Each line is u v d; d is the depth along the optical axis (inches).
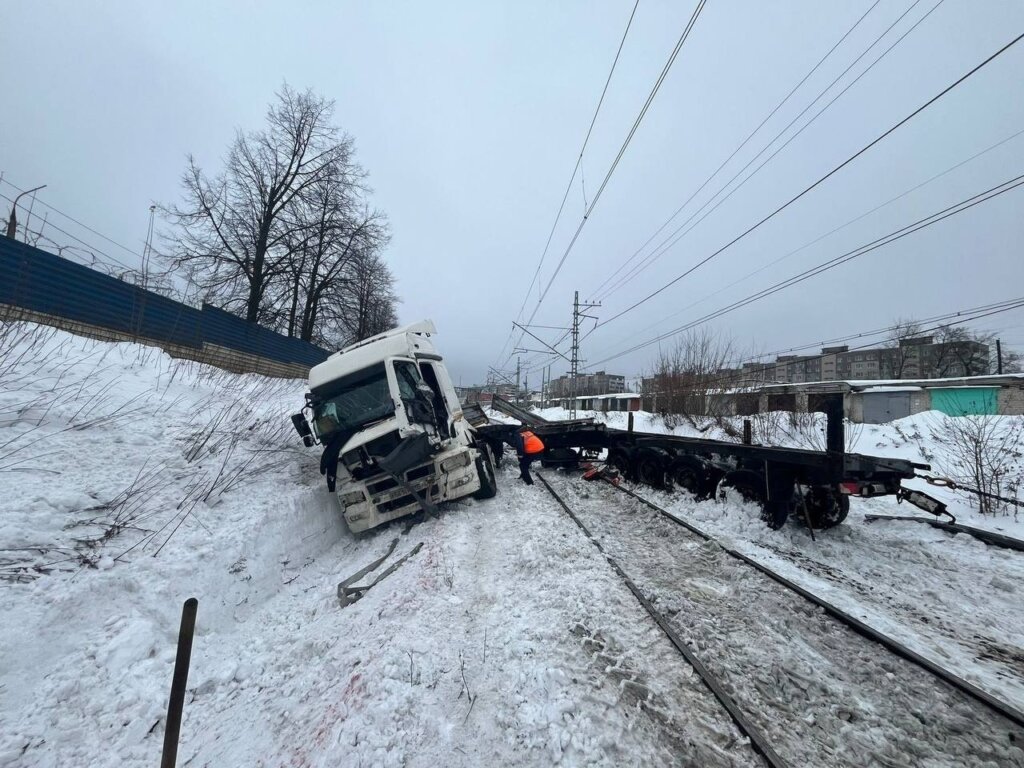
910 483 422.0
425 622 160.1
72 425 258.5
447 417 345.1
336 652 152.6
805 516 272.5
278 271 1010.7
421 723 114.8
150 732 129.2
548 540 239.3
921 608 185.5
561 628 155.0
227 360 617.9
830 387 853.8
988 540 263.6
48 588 161.3
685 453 357.1
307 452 377.7
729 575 205.8
